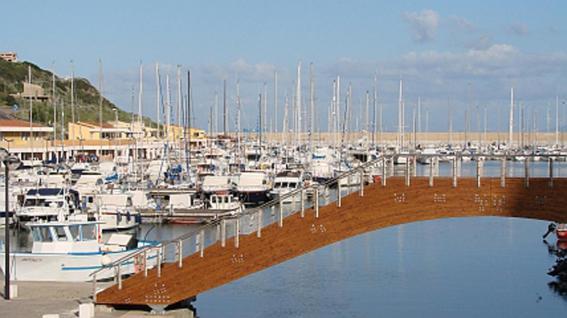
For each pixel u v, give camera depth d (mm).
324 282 46656
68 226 42281
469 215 31984
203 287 32750
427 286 45531
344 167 105500
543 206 31391
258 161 114250
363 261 54250
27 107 155875
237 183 91375
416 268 51375
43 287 38500
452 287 45281
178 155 111312
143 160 107875
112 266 33938
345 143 121625
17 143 114188
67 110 168000
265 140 140875
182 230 72625
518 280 47500
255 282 46719
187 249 56531
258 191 87938
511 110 145250
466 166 145625
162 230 72625
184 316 33531
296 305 40562
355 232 32500
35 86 160500
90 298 34969
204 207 80500
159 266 33031
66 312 32031
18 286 38719
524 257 56000
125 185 88625
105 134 154375
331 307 39938
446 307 40250
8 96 160250
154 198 85125
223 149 129375
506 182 31719
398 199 32312
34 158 113438
